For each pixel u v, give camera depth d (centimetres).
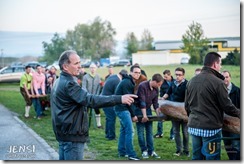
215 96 384
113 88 668
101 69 1958
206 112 387
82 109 330
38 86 1000
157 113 580
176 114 545
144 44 4116
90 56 4031
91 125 890
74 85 321
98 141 714
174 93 583
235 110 380
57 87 328
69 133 325
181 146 596
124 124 557
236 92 493
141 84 567
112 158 584
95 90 790
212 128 387
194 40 2566
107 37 4172
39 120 960
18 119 965
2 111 1126
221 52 2430
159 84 570
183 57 2547
